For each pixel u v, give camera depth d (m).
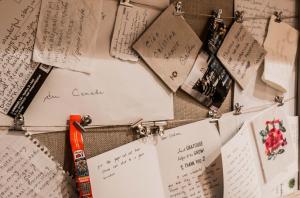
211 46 0.61
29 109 0.47
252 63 0.67
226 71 0.64
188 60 0.59
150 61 0.55
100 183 0.52
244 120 0.69
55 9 0.47
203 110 0.63
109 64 0.52
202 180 0.63
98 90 0.51
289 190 0.79
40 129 0.48
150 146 0.57
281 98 0.74
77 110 0.50
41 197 0.49
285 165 0.77
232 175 0.65
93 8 0.49
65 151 0.50
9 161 0.46
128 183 0.55
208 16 0.60
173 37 0.56
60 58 0.48
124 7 0.52
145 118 0.56
